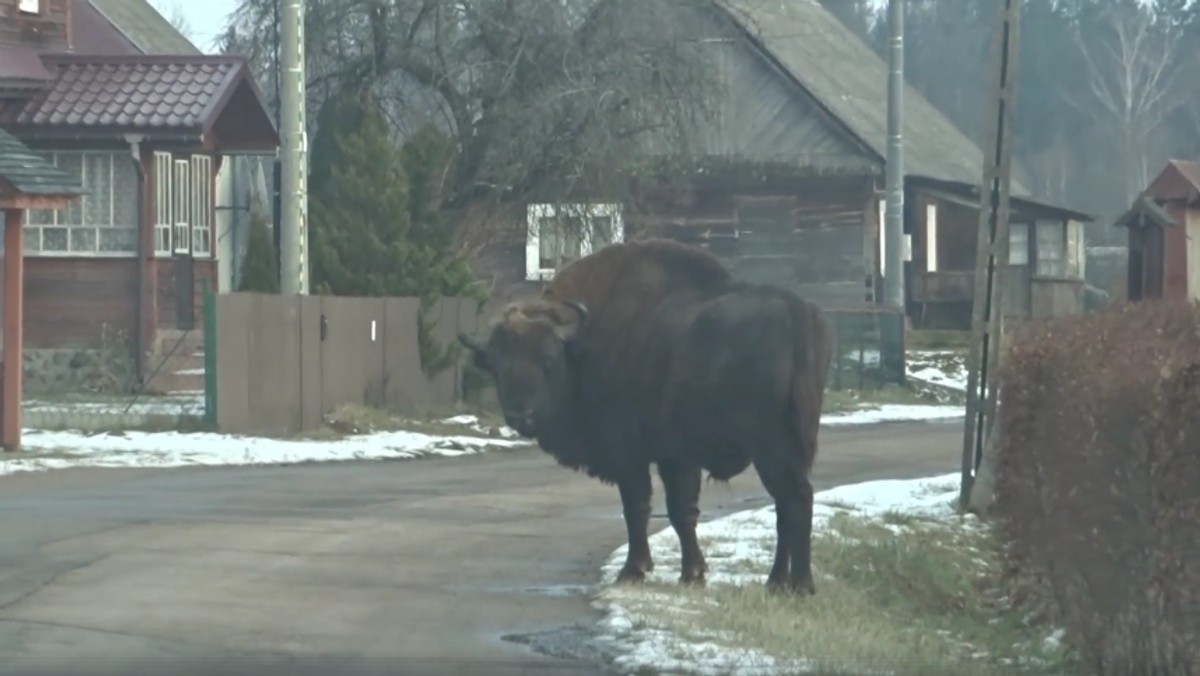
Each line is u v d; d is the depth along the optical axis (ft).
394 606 128.77
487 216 375.25
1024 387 116.47
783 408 129.70
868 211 508.12
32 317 313.32
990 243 204.23
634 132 370.73
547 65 367.04
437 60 368.48
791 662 109.09
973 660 121.90
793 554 133.69
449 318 328.49
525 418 138.21
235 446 256.73
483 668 107.24
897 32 391.65
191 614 123.24
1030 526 116.16
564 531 176.45
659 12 369.30
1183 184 294.66
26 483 213.46
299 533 169.07
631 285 140.87
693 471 140.97
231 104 331.36
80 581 136.36
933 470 256.73
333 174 318.86
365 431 286.05
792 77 509.76
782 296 131.95
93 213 314.76
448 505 198.90
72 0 406.41
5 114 311.47
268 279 317.83
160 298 319.88
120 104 312.09
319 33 367.45
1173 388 100.22
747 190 511.40
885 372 419.95
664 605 127.85
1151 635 104.78
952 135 639.76
